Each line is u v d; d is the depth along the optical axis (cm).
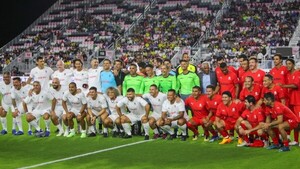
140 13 4212
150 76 1340
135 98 1257
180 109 1207
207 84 1318
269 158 980
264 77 1117
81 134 1332
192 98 1220
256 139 1129
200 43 3538
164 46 3631
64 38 4147
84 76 1412
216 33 3628
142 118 1242
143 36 3859
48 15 4538
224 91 1166
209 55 3022
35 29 4419
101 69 1397
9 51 4172
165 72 1322
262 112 1091
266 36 3441
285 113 1051
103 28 4141
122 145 1166
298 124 1091
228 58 3016
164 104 1224
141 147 1134
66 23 4381
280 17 3616
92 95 1284
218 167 908
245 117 1114
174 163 952
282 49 2406
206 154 1038
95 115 1315
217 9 3956
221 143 1163
